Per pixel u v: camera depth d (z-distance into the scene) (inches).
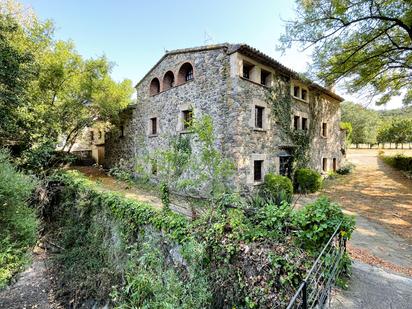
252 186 313.6
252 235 127.7
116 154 598.9
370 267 137.0
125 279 192.5
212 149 182.9
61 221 324.8
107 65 475.5
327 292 96.8
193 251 138.4
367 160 834.8
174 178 199.0
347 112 1205.7
